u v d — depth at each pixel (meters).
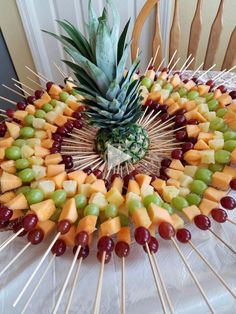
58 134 0.49
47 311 0.29
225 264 0.31
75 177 0.39
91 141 0.48
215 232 0.34
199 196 0.38
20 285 0.31
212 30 0.75
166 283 0.30
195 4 0.86
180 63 0.99
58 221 0.35
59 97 0.56
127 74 0.39
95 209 0.35
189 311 0.28
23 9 0.91
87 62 0.35
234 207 0.35
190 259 0.32
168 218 0.33
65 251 0.34
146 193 0.37
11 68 1.09
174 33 0.78
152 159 0.44
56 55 1.04
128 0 0.87
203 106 0.49
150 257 0.30
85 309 0.29
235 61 0.77
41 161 0.43
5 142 0.46
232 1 0.83
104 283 0.31
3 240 0.35
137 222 0.33
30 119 0.50
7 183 0.39
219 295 0.29
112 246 0.31
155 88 0.54
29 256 0.33
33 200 0.36
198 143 0.43
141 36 0.95
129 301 0.29
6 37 1.00
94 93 0.38
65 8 0.91
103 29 0.33
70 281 0.31
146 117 0.51
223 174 0.38
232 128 0.46
